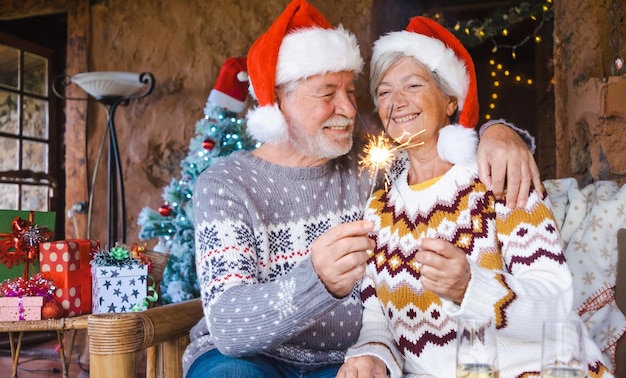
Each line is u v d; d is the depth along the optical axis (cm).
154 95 486
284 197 178
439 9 520
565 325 105
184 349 197
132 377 165
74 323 193
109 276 216
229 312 149
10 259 222
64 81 463
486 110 664
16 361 224
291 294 142
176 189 398
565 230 215
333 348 178
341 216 182
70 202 498
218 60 477
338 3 454
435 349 162
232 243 164
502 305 135
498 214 161
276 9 468
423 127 173
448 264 131
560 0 326
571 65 315
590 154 291
